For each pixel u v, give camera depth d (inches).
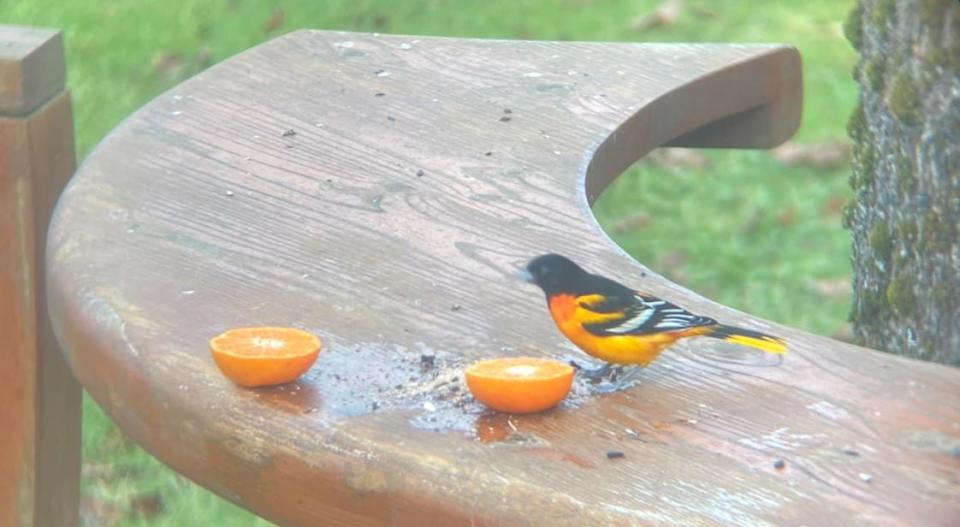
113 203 161.8
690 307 137.8
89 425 312.0
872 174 191.8
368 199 164.7
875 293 192.5
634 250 390.0
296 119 192.1
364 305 137.2
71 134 188.9
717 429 114.3
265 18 503.5
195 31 498.9
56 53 183.0
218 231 154.6
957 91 173.5
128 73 472.7
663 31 495.8
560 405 118.8
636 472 107.0
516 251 151.0
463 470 107.8
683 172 433.7
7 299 183.5
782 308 358.3
